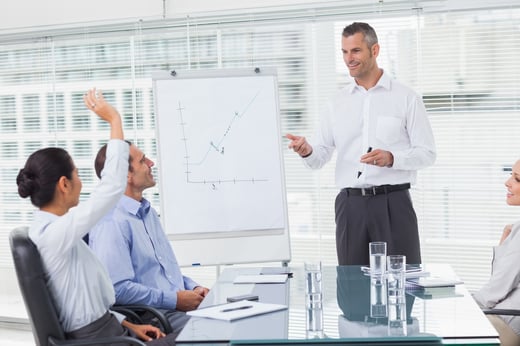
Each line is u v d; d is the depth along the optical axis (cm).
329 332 208
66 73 513
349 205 383
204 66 481
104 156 306
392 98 384
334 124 393
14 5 515
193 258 383
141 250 309
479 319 221
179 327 294
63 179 249
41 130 523
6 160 533
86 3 498
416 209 445
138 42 494
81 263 247
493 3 426
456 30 433
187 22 479
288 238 385
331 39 455
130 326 274
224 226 384
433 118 440
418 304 244
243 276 309
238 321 225
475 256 438
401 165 362
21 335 504
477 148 434
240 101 395
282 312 237
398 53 443
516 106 427
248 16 468
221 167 389
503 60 428
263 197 387
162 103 393
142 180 314
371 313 232
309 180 464
